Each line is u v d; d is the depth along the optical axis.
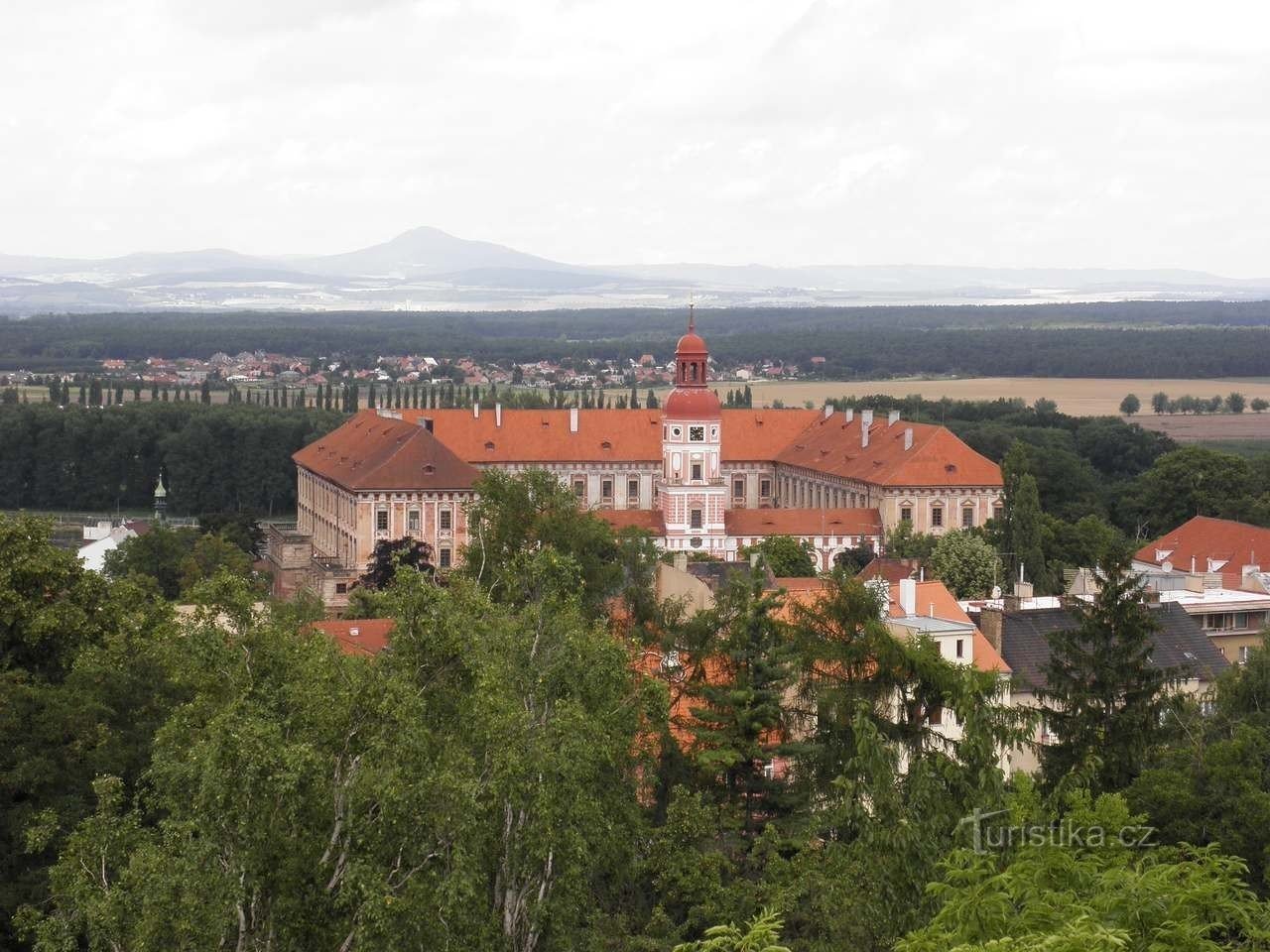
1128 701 112.56
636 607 130.75
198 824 72.31
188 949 71.19
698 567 188.62
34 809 93.88
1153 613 130.38
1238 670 117.88
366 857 73.19
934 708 109.69
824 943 83.38
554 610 100.12
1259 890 94.56
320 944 73.62
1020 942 64.44
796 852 96.69
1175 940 68.50
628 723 92.31
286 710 79.88
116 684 104.25
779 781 103.81
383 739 75.12
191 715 80.44
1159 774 100.31
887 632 110.12
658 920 87.50
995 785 84.94
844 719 105.69
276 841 72.25
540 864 82.19
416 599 83.25
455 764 76.44
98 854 79.19
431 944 73.12
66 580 111.88
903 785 88.06
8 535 109.81
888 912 80.56
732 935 70.81
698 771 102.56
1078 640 119.25
